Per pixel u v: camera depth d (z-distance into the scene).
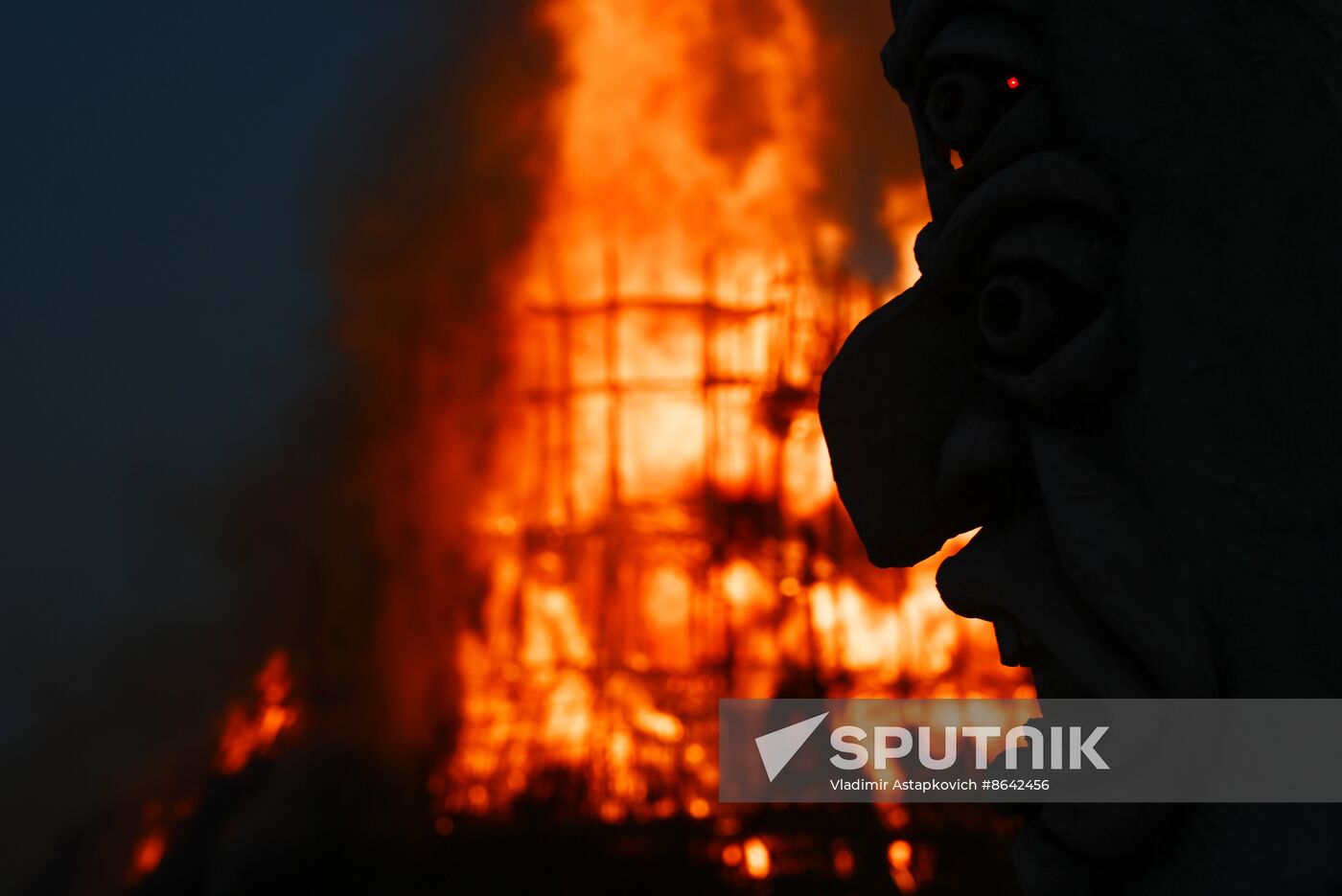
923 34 2.62
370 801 17.33
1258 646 2.19
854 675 17.50
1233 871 2.20
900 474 2.73
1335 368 2.14
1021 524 2.56
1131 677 2.33
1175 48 2.29
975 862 16.17
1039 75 2.43
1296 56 2.20
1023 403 2.46
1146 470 2.31
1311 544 2.14
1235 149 2.23
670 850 15.59
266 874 16.91
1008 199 2.43
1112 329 2.33
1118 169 2.34
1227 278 2.23
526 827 16.28
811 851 15.76
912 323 2.70
